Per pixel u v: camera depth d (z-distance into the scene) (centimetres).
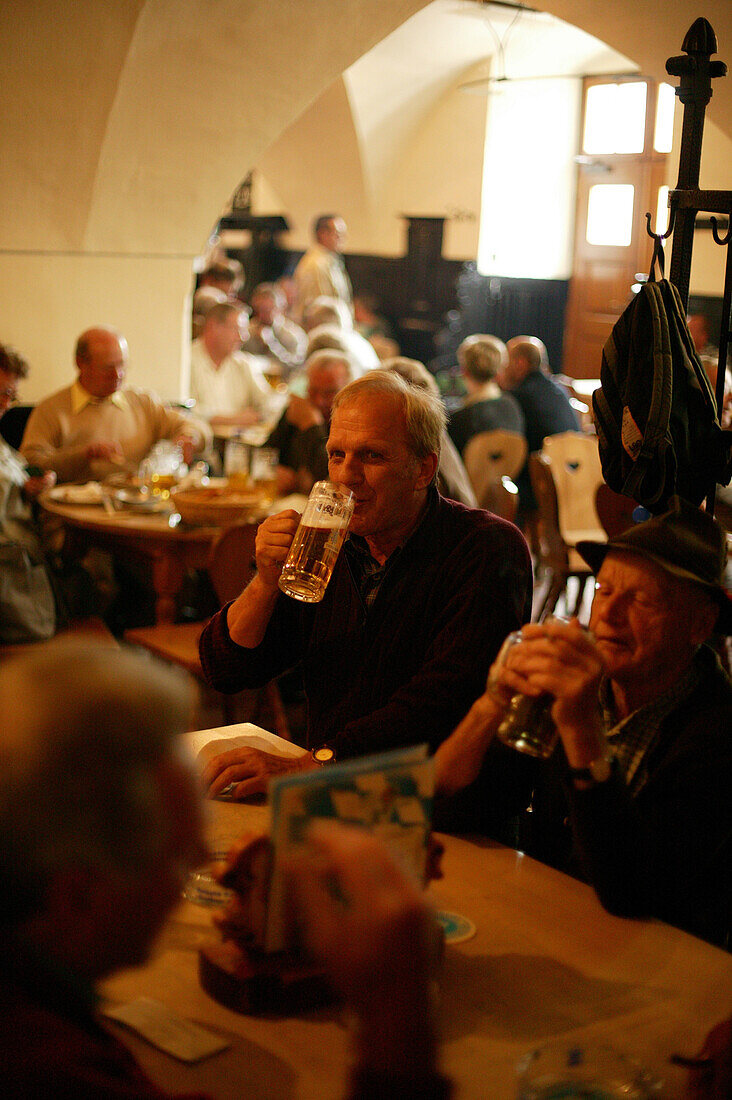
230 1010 110
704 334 630
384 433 175
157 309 594
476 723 135
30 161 515
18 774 71
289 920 105
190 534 380
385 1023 77
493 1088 100
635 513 226
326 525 167
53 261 556
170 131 528
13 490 374
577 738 121
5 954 74
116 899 74
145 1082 81
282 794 97
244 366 648
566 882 142
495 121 936
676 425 204
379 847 82
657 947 126
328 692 191
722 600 142
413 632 184
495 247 966
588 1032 109
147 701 76
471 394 559
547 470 481
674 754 142
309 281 911
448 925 129
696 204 217
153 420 485
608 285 862
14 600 358
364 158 1009
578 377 912
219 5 471
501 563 180
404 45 894
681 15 366
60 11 452
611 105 816
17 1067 72
